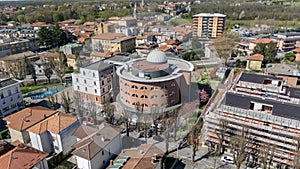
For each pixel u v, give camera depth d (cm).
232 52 7919
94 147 2862
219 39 7769
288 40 8950
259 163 3228
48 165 3256
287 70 5425
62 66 6844
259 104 3212
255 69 6794
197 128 3156
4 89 4556
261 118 3058
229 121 3200
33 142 3603
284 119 2967
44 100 5500
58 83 6488
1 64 7112
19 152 2922
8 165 2725
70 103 4359
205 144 3581
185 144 3578
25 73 6769
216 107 3309
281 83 4450
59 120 3622
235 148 3083
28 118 3897
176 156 3400
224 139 3322
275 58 7631
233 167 3259
